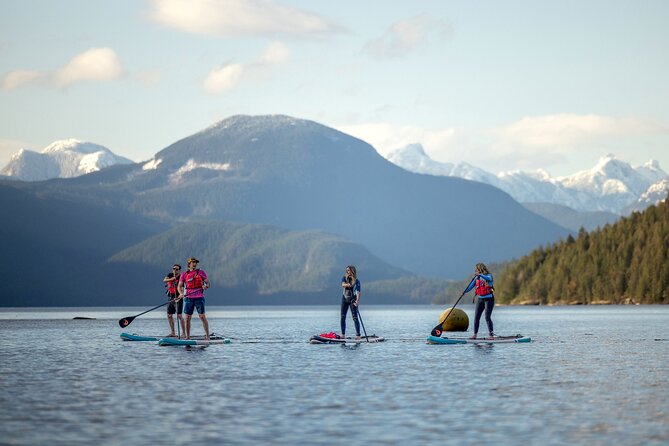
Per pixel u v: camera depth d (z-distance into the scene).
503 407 22.41
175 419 20.67
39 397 24.42
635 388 26.22
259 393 25.12
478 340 46.88
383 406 22.58
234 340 50.44
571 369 31.92
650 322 92.00
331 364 33.78
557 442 17.91
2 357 38.72
